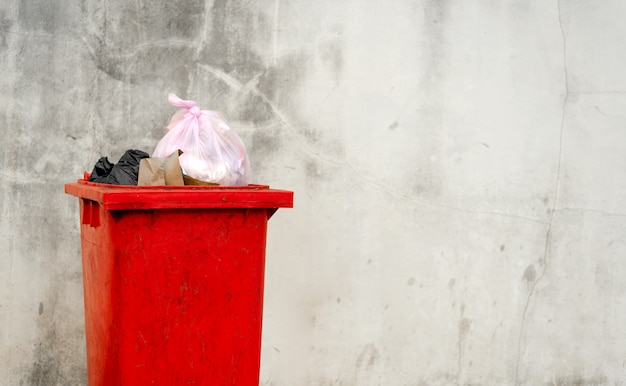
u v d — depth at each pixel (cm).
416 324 424
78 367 382
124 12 375
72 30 371
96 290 292
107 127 376
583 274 448
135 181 293
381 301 417
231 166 303
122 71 376
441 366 430
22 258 373
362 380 418
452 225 425
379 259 415
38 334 377
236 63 388
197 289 279
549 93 436
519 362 443
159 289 274
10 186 369
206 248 279
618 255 453
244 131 390
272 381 405
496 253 434
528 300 441
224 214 280
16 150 369
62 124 372
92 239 294
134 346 273
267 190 285
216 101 387
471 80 422
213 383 286
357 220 410
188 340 280
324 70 399
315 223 404
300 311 406
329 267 408
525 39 430
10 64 366
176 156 287
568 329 449
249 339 290
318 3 396
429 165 419
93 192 271
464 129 423
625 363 458
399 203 416
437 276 425
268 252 399
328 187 404
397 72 410
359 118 406
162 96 381
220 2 384
